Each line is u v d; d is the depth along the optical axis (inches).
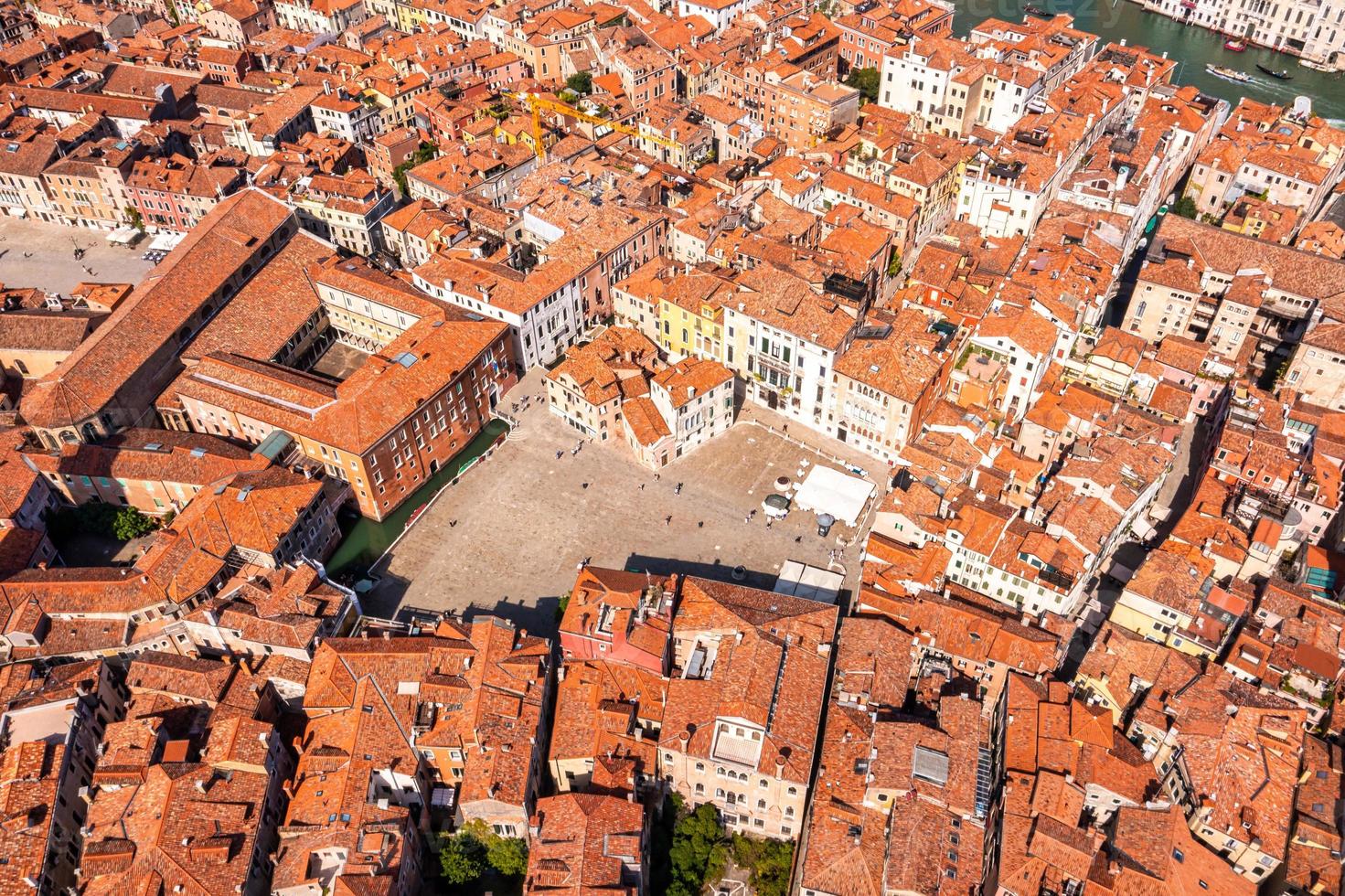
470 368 6279.5
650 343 6535.4
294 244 7509.8
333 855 4023.1
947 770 4111.7
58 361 6688.0
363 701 4409.5
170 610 4901.6
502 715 4335.6
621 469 6166.3
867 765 4229.8
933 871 3865.7
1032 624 4950.8
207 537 5137.8
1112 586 5452.8
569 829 3969.0
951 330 6318.9
